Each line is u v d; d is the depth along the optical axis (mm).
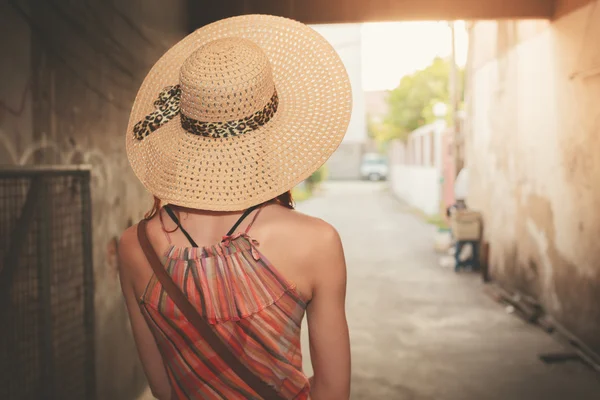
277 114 1025
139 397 3957
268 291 926
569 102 5355
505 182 7367
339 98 1045
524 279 6586
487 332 5586
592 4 4898
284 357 938
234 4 5586
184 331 939
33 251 2551
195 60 974
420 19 5832
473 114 9195
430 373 4535
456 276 8242
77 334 2969
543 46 6051
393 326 5809
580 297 5074
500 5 5816
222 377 939
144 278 1004
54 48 2729
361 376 4488
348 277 8203
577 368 4613
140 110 1128
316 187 31172
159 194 986
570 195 5305
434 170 16078
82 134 3049
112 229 3480
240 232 952
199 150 975
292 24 1119
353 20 5879
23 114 2443
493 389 4211
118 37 3547
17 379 2400
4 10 2297
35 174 2457
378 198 24797
